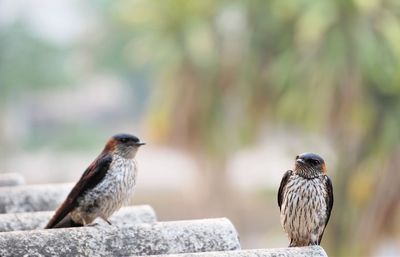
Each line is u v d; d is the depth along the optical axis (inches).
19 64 1953.7
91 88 2385.6
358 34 1027.3
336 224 1094.4
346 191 1088.2
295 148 1126.4
